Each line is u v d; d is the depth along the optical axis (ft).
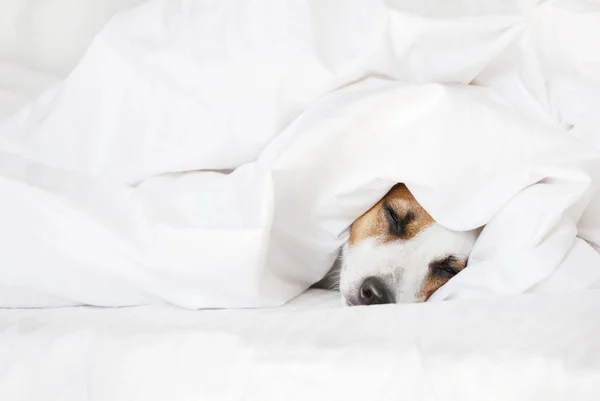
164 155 4.16
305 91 4.02
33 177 3.80
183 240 3.53
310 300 4.25
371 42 3.88
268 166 3.67
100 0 5.67
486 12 4.18
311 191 4.02
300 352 2.79
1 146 4.39
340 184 4.07
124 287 3.73
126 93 4.25
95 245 3.62
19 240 3.68
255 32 4.07
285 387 2.73
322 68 3.92
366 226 4.81
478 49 4.04
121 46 4.29
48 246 3.66
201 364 2.89
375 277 4.74
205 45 4.15
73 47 5.70
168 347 2.96
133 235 3.61
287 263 4.17
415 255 4.83
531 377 2.59
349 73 3.93
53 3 5.65
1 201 3.66
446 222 4.13
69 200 3.62
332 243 4.42
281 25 4.00
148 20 4.37
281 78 3.97
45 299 3.80
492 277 3.75
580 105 4.15
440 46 4.02
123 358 2.97
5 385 3.05
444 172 3.93
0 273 3.71
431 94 3.77
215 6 4.27
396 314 3.15
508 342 2.75
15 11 5.62
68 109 4.36
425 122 3.85
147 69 4.22
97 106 4.35
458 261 4.83
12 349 3.11
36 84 5.41
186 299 3.66
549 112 4.23
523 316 3.03
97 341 3.05
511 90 4.26
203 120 4.11
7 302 3.81
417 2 4.04
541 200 3.80
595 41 4.25
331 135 3.78
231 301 3.69
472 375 2.61
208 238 3.48
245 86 4.03
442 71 4.09
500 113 3.84
